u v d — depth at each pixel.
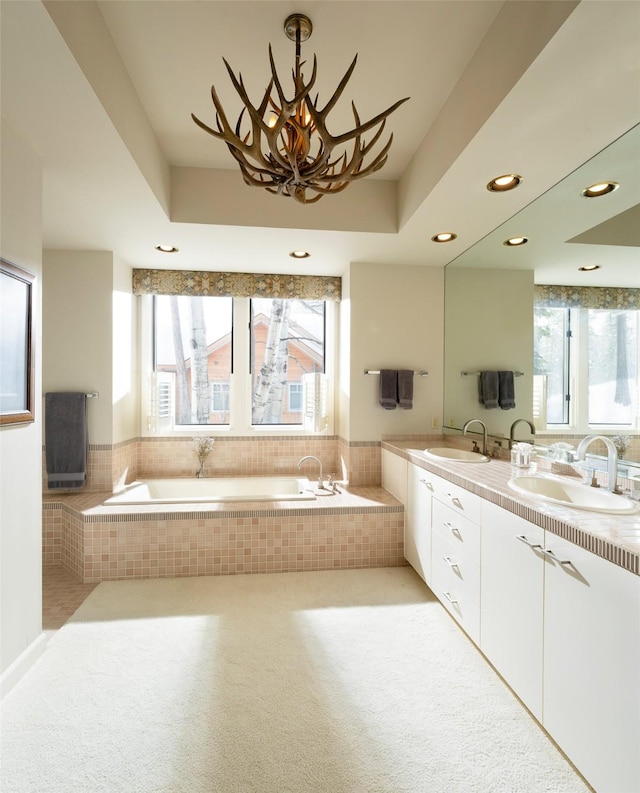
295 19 1.65
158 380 4.02
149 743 1.59
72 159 2.08
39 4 1.24
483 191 2.36
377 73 1.95
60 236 3.11
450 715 1.74
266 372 4.32
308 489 3.64
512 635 1.78
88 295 3.44
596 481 2.04
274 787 1.42
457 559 2.31
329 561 3.17
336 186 1.74
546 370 2.46
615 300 1.97
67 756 1.53
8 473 1.84
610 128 1.78
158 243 3.24
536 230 2.50
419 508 2.90
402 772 1.48
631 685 1.20
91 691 1.86
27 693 1.84
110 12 1.64
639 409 1.85
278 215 2.90
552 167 2.10
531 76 1.48
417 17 1.65
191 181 2.82
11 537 1.86
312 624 2.42
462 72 1.95
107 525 2.97
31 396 1.98
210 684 1.91
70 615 2.50
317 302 4.35
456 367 3.57
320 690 1.88
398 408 3.80
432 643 2.24
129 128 2.01
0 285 1.76
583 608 1.38
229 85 2.04
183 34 1.74
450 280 3.71
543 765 1.51
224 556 3.07
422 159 2.49
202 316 4.20
